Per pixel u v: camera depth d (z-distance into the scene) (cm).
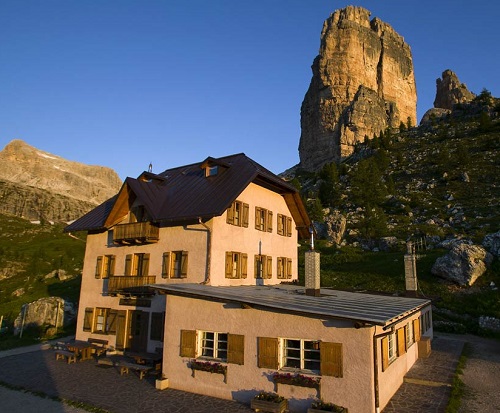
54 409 1360
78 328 2675
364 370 1197
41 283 5572
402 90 16238
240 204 2436
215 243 2169
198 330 1574
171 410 1322
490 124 8981
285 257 2952
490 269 3378
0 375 1841
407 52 16938
